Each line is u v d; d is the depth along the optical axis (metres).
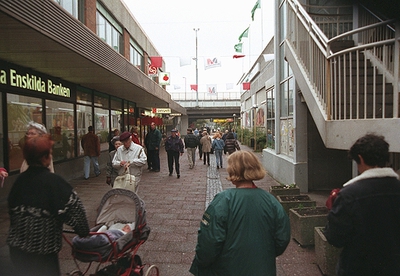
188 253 4.52
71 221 2.34
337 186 8.48
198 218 6.18
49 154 2.39
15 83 7.82
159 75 23.16
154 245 4.80
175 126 46.75
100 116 14.06
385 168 2.09
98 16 12.37
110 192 3.46
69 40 6.10
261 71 23.31
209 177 11.30
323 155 8.45
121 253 2.95
